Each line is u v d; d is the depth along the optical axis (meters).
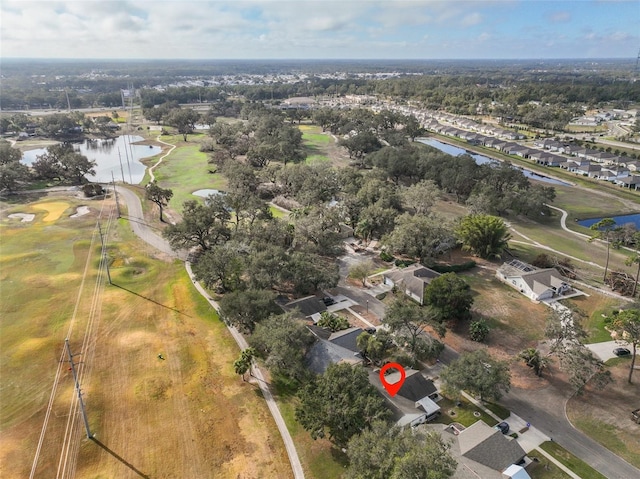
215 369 60.28
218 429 50.22
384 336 61.84
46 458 46.25
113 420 51.31
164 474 44.62
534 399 55.44
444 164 143.88
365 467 39.06
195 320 71.88
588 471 45.12
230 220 114.94
